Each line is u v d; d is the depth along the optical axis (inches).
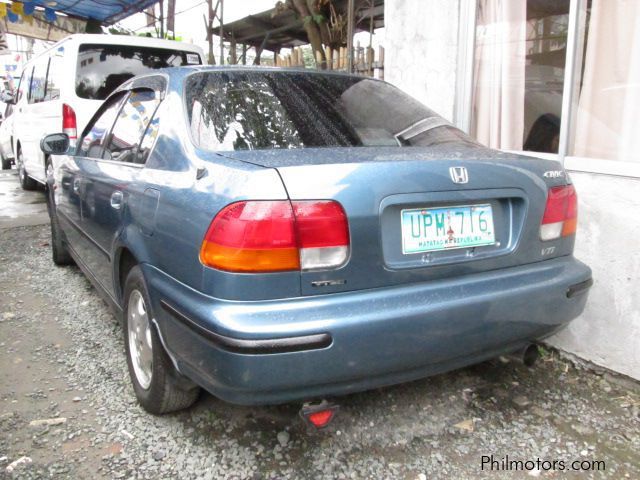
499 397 110.5
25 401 107.7
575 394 112.1
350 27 244.1
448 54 158.9
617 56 126.3
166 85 110.0
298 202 73.3
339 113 104.3
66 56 242.1
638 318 112.3
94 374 118.8
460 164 84.4
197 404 106.6
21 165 354.3
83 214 139.9
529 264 92.7
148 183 97.5
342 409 105.4
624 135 127.0
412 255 80.7
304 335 72.0
